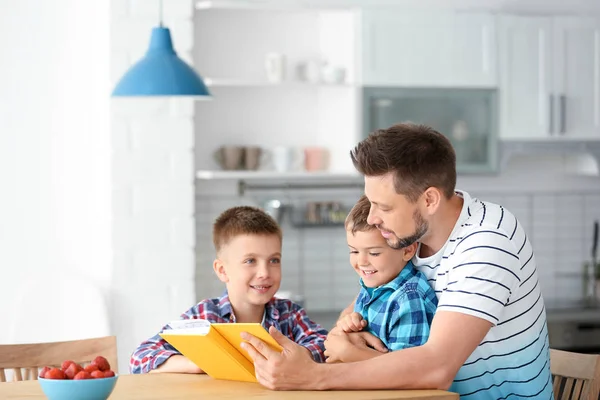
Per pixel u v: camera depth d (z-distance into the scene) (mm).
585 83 5180
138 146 4449
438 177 2195
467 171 5027
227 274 2865
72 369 2037
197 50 5062
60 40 4559
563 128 5145
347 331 2391
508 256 2197
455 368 2143
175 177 4492
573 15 5520
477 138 5039
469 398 2369
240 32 5125
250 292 2824
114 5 4383
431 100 4965
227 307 2842
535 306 2305
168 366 2498
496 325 2260
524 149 5105
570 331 5145
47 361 2914
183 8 4469
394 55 4891
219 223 2898
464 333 2141
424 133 2223
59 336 4324
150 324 4488
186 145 4504
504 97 5055
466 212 2281
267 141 5176
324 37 5172
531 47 5086
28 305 4324
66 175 4582
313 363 2162
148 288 4484
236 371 2262
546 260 5652
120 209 4445
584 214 5711
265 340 2172
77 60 4574
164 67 3531
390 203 2203
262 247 2811
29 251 4559
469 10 5141
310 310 5305
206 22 5074
